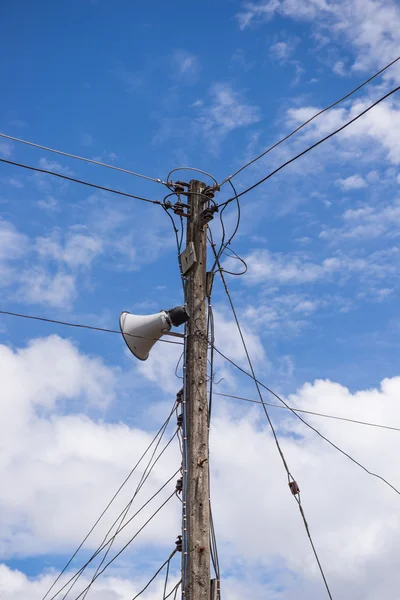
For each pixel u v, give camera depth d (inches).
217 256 497.4
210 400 464.4
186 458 441.7
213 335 478.3
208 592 412.2
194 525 422.6
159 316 450.3
